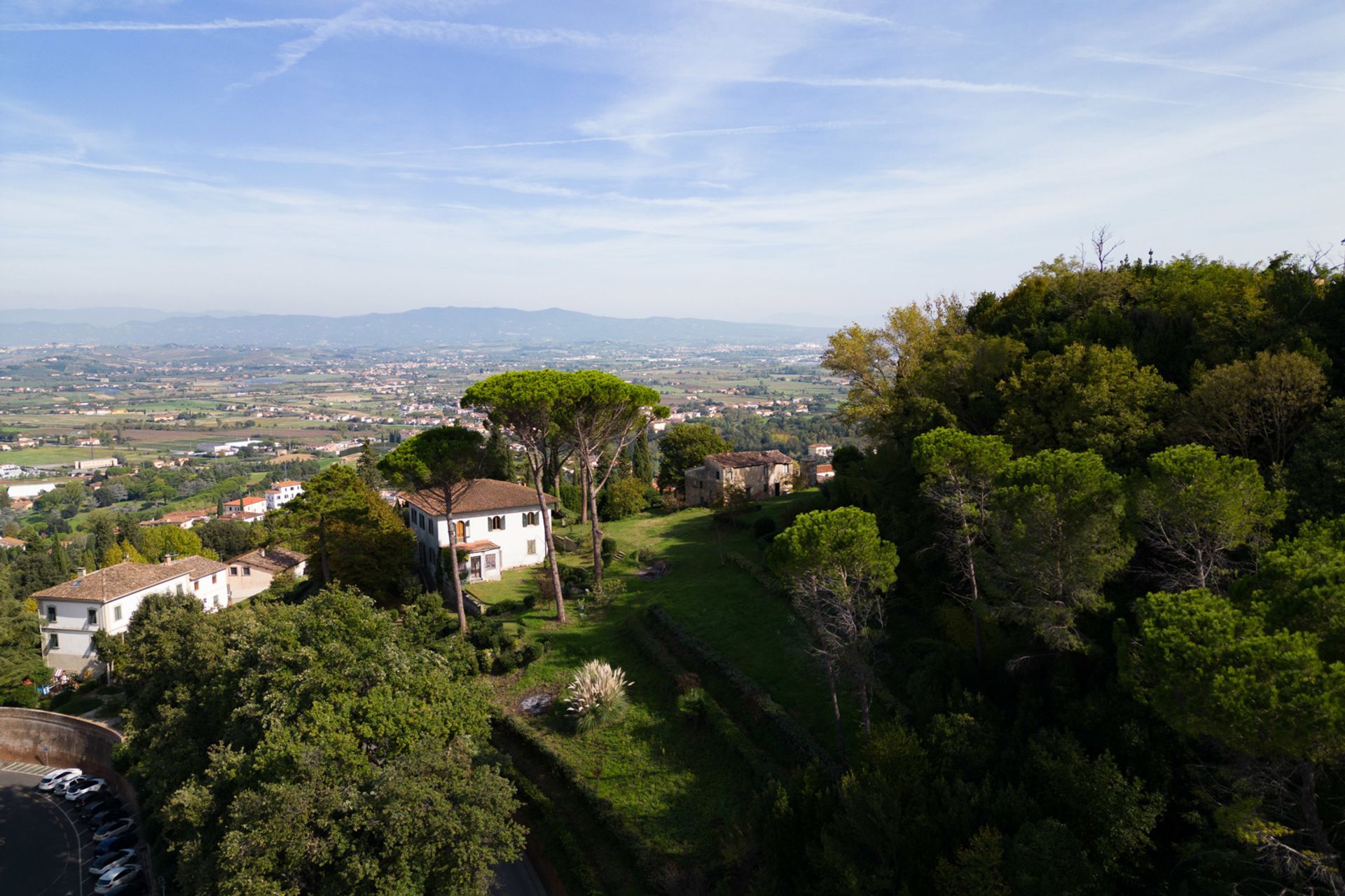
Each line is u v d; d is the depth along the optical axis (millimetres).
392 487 50281
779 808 22484
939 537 32500
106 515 126688
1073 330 37875
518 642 43188
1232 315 33312
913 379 42844
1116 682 22078
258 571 77625
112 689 56438
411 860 21781
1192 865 18328
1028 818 19188
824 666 27266
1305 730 12766
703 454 85250
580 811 29734
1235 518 19031
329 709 23906
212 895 21734
